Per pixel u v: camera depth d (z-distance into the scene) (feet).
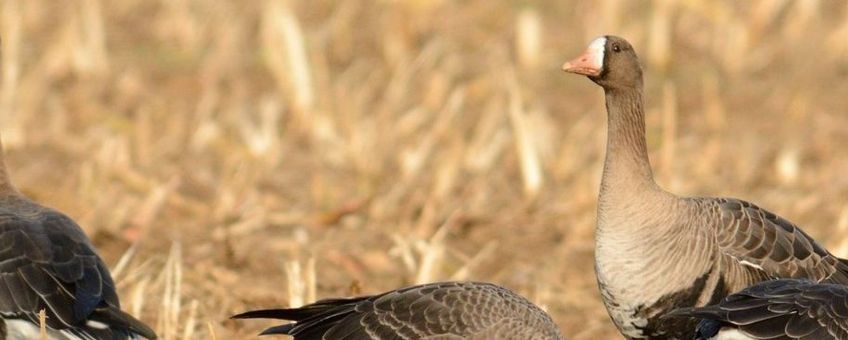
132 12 89.92
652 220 40.19
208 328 45.27
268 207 59.47
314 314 38.83
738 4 91.09
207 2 87.71
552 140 69.36
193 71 79.30
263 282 50.42
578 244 56.34
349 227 57.52
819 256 41.93
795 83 79.00
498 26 87.86
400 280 51.62
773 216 41.93
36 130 68.39
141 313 46.65
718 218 40.81
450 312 38.52
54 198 58.03
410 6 87.15
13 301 38.78
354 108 70.74
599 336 47.60
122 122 69.46
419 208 59.82
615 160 41.06
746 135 71.10
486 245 56.18
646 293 40.24
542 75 79.46
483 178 64.03
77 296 38.68
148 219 56.39
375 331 38.32
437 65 79.61
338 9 88.99
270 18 78.95
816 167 67.00
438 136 69.10
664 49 81.15
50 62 76.48
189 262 51.62
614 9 85.05
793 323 35.94
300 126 70.13
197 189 61.72
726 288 40.42
